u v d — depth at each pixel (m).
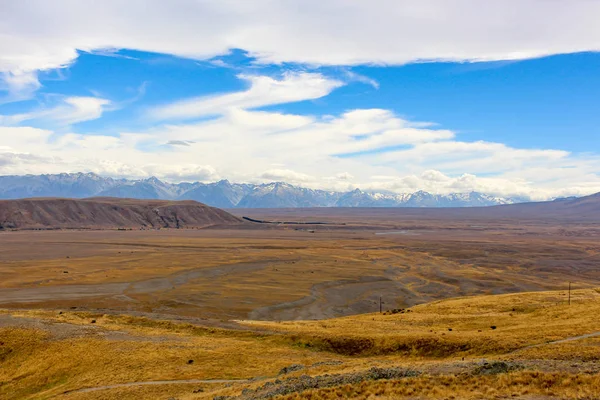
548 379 34.28
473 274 181.25
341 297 138.62
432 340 59.91
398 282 164.25
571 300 88.38
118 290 140.75
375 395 34.56
